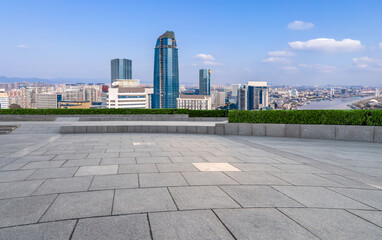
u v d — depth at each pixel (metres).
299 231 3.40
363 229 3.49
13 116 26.11
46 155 8.83
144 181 5.60
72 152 9.49
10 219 3.65
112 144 11.80
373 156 9.46
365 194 4.98
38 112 27.52
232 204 4.30
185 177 5.98
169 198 4.54
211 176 6.10
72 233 3.25
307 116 15.03
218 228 3.44
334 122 14.43
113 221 3.60
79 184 5.34
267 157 8.90
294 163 7.94
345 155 9.63
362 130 13.52
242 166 7.31
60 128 17.11
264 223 3.62
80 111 28.30
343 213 4.03
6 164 7.30
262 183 5.58
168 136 15.57
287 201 4.50
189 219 3.70
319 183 5.70
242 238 3.20
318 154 9.77
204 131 17.09
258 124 15.88
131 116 27.80
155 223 3.56
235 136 15.80
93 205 4.18
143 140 13.42
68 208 4.05
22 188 5.05
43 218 3.68
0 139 13.58
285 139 14.39
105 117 27.20
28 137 14.46
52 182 5.48
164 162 7.73
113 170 6.62
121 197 4.56
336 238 3.23
